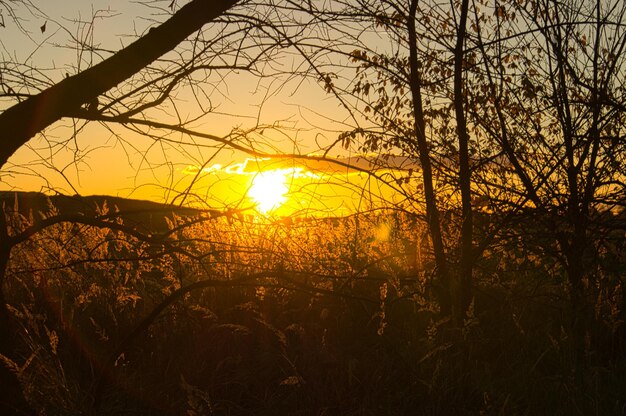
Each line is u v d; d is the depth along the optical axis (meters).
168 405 4.11
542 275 5.84
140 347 4.99
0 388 3.47
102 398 4.10
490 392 3.99
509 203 5.21
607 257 5.53
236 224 5.39
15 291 5.71
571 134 5.30
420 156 5.21
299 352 4.74
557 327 5.05
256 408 4.20
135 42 3.53
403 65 5.38
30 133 3.45
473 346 4.49
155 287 6.04
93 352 4.79
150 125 3.58
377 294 5.80
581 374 3.90
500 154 5.19
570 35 5.25
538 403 3.89
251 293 5.51
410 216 5.34
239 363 4.71
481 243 5.40
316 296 5.30
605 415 3.60
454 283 5.38
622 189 5.26
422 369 4.33
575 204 5.23
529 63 5.37
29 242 5.35
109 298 5.54
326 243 5.85
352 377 4.36
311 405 4.11
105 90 3.53
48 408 3.79
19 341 4.84
